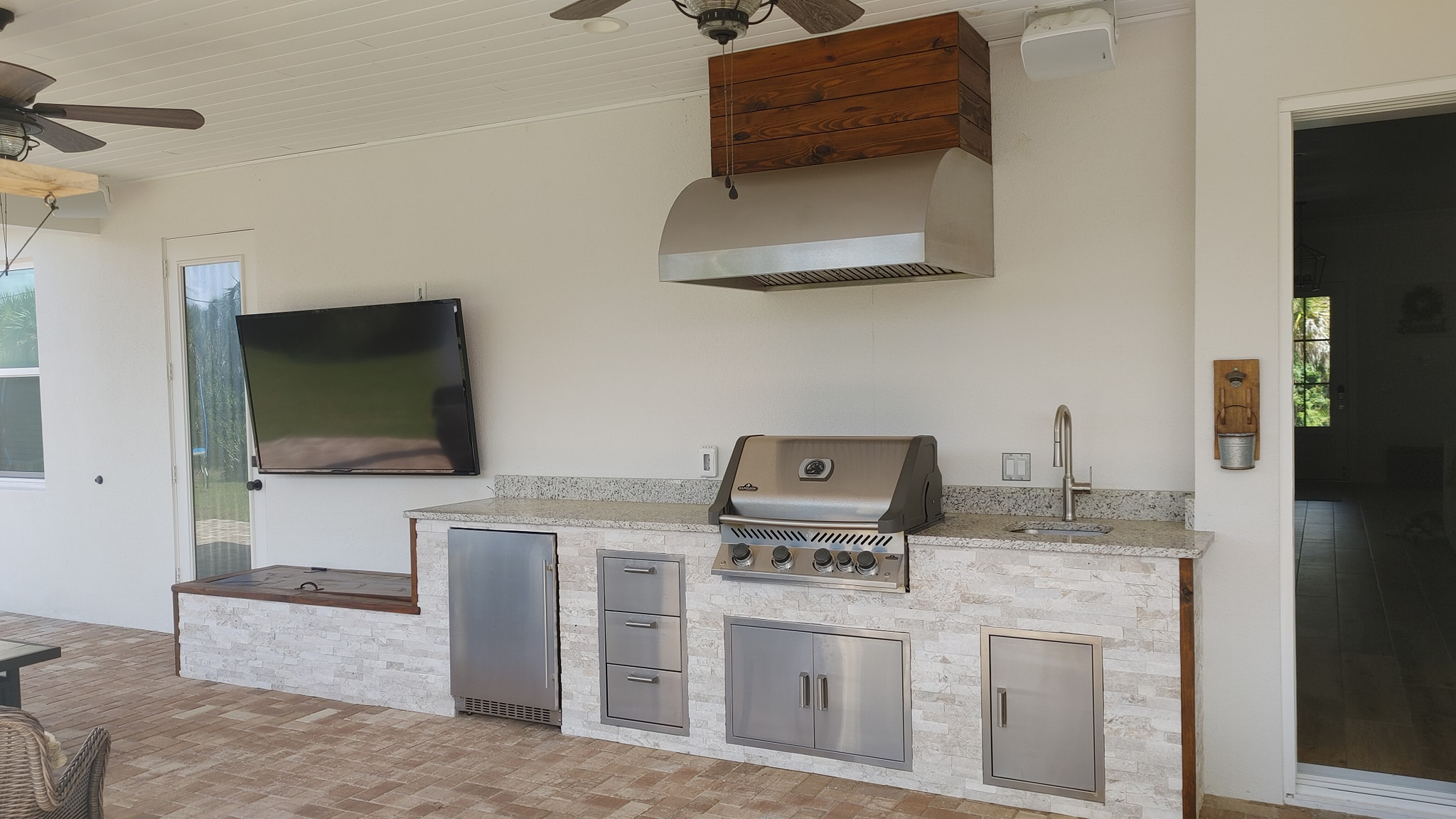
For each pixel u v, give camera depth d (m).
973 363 3.76
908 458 3.38
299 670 4.60
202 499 5.71
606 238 4.50
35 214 5.50
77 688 4.73
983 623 3.19
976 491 3.75
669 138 4.34
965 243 3.40
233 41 3.50
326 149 5.15
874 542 3.33
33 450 6.39
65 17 3.23
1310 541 7.66
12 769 1.92
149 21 3.29
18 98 2.97
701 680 3.69
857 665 3.39
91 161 5.28
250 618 4.72
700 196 3.51
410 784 3.49
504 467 4.79
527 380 4.71
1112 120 3.52
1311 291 10.41
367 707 4.40
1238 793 3.24
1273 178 3.11
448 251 4.88
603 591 3.87
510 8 3.23
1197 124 3.20
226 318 5.57
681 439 4.36
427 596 4.27
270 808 3.32
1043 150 3.62
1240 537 3.19
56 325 6.12
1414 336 9.98
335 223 5.17
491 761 3.70
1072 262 3.59
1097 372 3.57
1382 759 3.46
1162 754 2.98
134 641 5.65
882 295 3.92
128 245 5.82
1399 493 9.69
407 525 5.07
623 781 3.48
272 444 5.26
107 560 6.04
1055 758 3.12
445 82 4.04
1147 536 3.15
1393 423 10.13
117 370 5.91
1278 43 3.10
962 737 3.25
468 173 4.81
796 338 4.09
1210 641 3.24
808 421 4.08
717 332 4.26
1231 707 3.23
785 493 3.50
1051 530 3.35
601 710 3.90
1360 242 10.12
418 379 4.80
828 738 3.46
